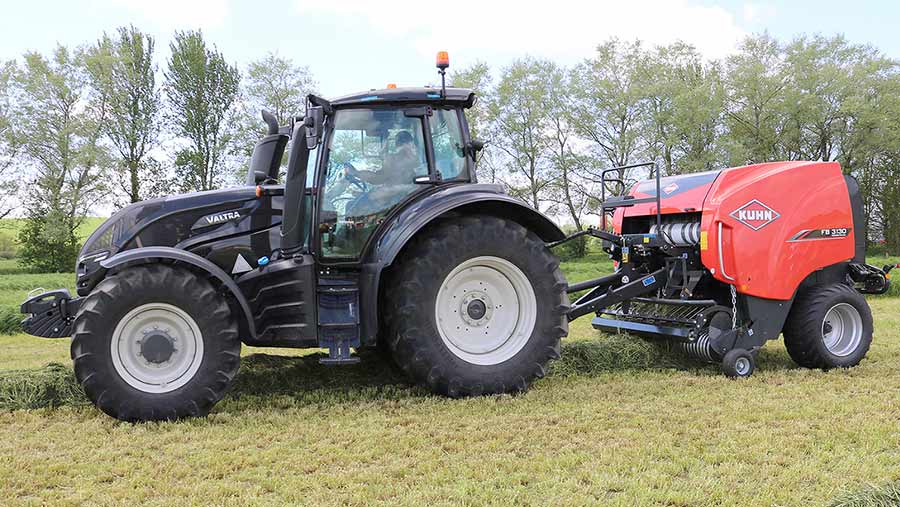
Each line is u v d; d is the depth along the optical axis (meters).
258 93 38.03
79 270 5.21
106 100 38.94
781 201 6.24
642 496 3.17
